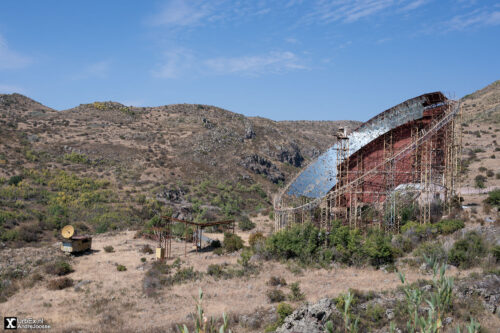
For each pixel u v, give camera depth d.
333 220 47.16
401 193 48.09
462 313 22.53
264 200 110.56
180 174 111.81
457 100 49.72
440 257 34.47
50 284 36.75
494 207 49.69
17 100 165.38
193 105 190.88
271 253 44.34
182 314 29.11
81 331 26.02
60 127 131.25
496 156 87.62
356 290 28.20
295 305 28.75
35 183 82.44
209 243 54.38
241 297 32.22
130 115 163.75
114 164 106.94
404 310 23.42
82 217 72.38
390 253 38.06
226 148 142.25
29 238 58.16
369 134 53.91
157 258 46.28
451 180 50.09
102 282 38.19
